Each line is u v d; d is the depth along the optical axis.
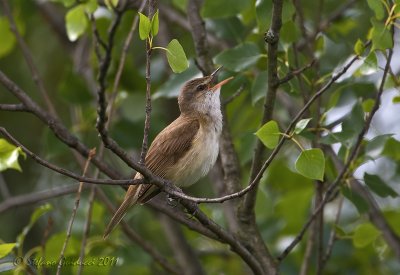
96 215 12.70
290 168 14.02
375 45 9.16
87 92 13.67
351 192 10.67
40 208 10.79
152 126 13.61
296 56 10.56
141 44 16.53
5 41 14.38
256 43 11.55
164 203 11.16
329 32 12.92
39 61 17.22
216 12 11.12
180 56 7.94
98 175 11.31
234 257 15.01
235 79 11.74
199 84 11.33
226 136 11.57
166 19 15.41
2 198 16.23
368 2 9.06
